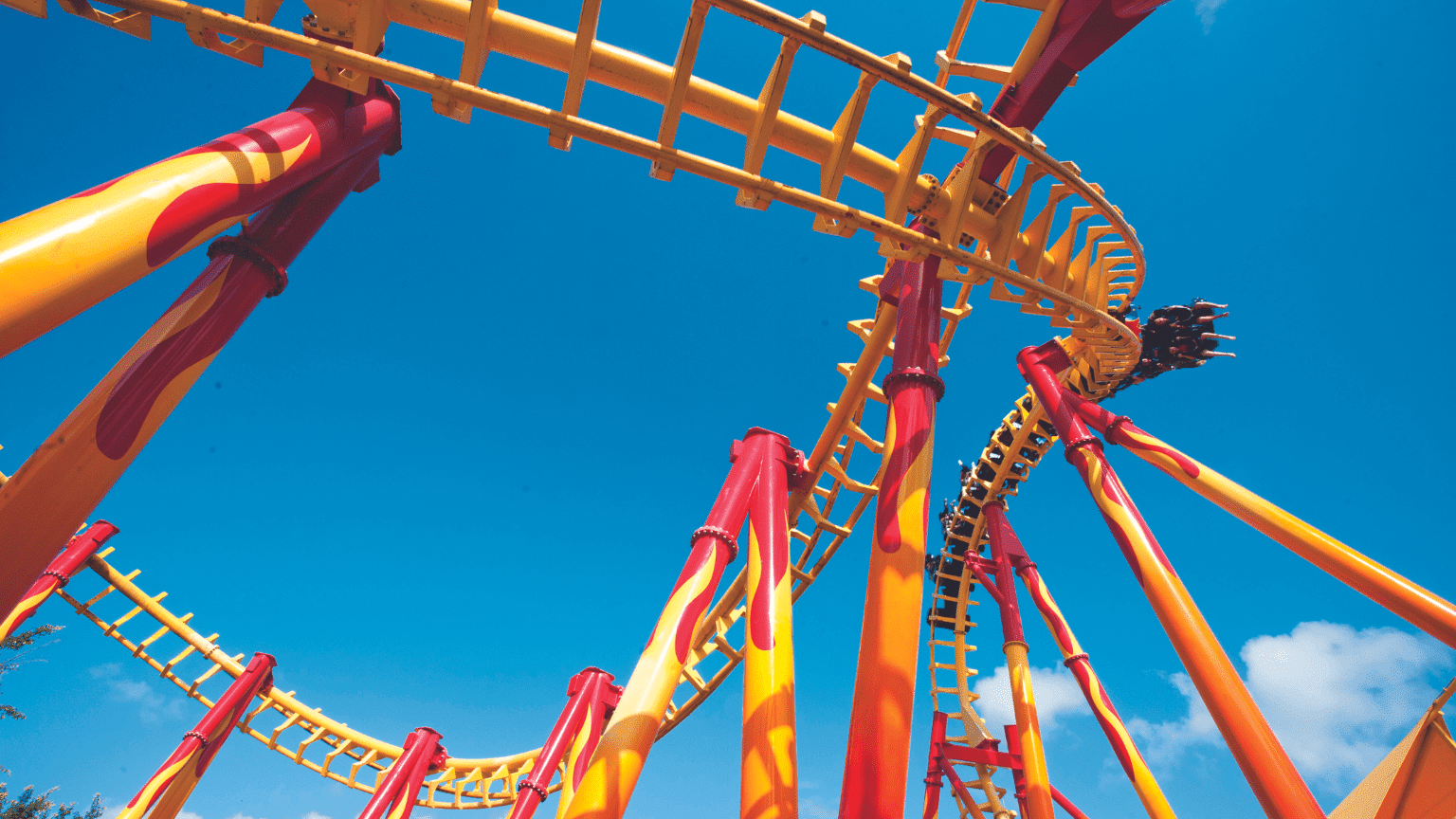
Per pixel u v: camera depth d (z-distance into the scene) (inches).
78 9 180.5
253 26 190.2
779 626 330.0
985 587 692.7
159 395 203.5
